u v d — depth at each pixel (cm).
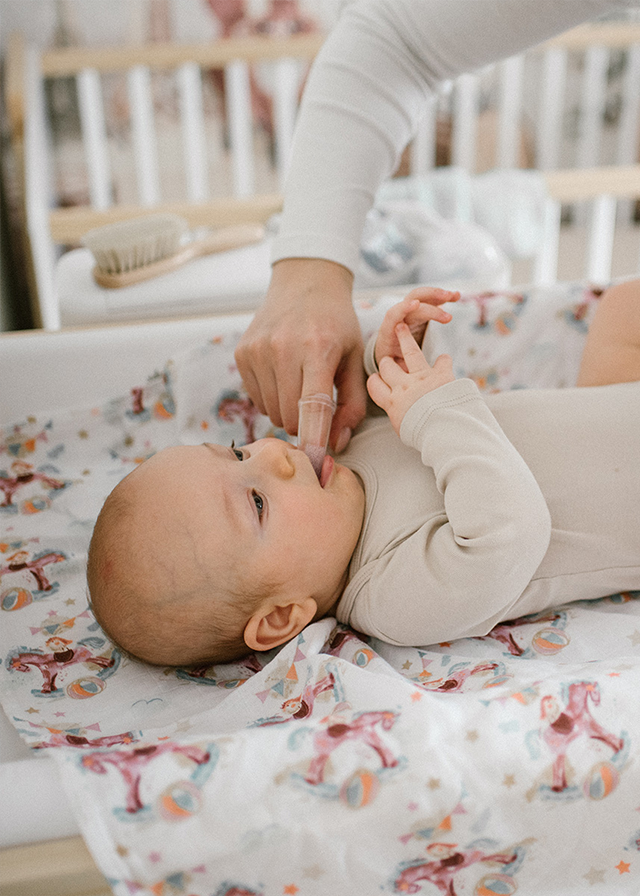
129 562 74
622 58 242
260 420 103
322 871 53
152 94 234
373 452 89
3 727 70
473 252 164
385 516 82
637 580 82
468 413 76
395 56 89
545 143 245
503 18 82
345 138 89
